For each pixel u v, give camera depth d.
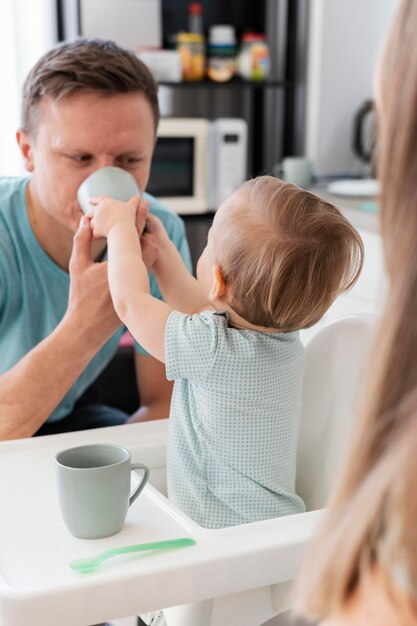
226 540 0.85
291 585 0.87
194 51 3.03
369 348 0.52
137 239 1.16
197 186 3.01
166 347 1.00
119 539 0.87
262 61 3.11
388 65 0.48
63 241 1.46
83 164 1.33
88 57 1.32
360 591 0.51
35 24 2.83
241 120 3.09
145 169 1.39
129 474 0.89
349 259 1.02
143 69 1.38
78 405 1.69
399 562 0.47
